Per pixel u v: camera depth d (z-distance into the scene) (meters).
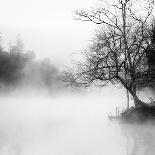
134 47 44.75
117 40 43.66
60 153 27.77
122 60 44.09
